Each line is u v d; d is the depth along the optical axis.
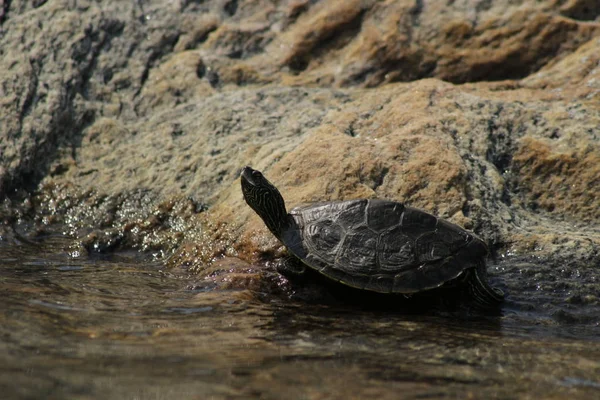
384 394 7.32
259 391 7.23
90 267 13.00
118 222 14.98
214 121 16.62
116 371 7.60
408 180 13.54
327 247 10.84
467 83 18.17
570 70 17.88
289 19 20.16
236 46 19.69
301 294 11.40
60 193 15.83
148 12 19.88
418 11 19.64
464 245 10.87
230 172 15.17
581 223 13.55
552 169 14.27
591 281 11.73
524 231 12.97
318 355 8.52
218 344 8.80
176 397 6.96
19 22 18.66
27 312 9.62
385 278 10.48
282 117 16.67
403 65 19.14
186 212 14.65
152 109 18.11
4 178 15.72
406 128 14.75
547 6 19.38
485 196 13.56
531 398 7.45
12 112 16.72
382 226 10.91
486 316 10.82
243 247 12.98
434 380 7.84
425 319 10.53
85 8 19.27
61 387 7.03
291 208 12.95
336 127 15.12
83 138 17.06
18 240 14.61
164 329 9.35
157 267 13.19
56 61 18.03
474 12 19.55
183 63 18.95
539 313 10.95
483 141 14.63
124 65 18.78
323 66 19.52
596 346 9.52
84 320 9.48
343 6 19.75
